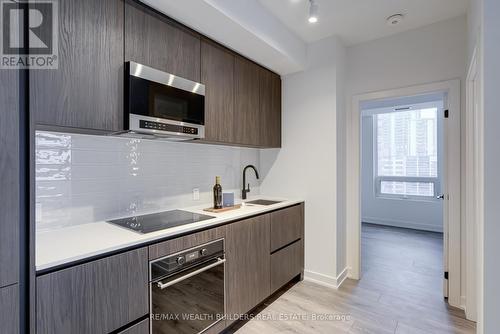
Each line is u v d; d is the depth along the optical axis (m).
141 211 1.95
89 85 1.33
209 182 2.53
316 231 2.69
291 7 2.10
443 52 2.32
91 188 1.67
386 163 5.61
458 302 2.20
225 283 1.80
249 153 3.03
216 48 2.10
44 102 1.16
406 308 2.19
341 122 2.69
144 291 1.31
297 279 2.74
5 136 0.90
